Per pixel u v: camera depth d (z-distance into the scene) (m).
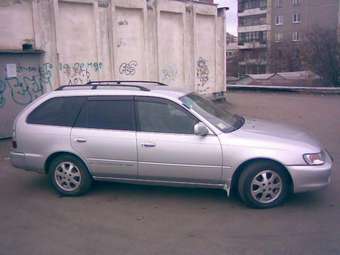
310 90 20.45
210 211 5.14
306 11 63.72
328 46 30.17
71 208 5.37
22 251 4.19
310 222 4.71
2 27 9.30
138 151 5.39
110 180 5.71
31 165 5.90
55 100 5.89
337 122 11.73
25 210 5.34
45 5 10.06
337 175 6.53
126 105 5.58
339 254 3.94
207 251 4.07
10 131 9.79
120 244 4.29
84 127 5.66
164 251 4.10
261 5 71.44
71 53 10.75
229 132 5.25
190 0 14.31
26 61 9.82
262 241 4.26
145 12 12.53
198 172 5.25
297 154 4.98
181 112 5.36
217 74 16.36
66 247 4.25
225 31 16.34
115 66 11.83
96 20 11.20
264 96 19.66
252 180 5.11
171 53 13.87
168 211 5.18
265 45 70.19
